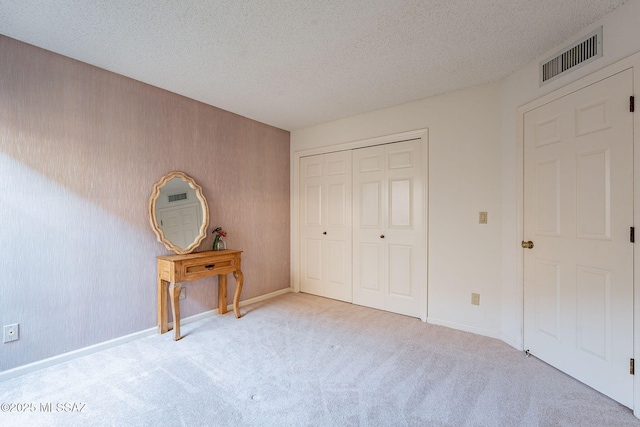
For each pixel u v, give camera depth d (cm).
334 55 220
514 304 242
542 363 214
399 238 320
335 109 331
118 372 202
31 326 203
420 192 304
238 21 180
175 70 241
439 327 283
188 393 178
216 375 198
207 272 281
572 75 195
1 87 192
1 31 188
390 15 175
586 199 185
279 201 400
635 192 160
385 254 330
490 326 262
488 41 202
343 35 195
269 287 384
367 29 189
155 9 169
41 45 204
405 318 307
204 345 244
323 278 387
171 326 280
